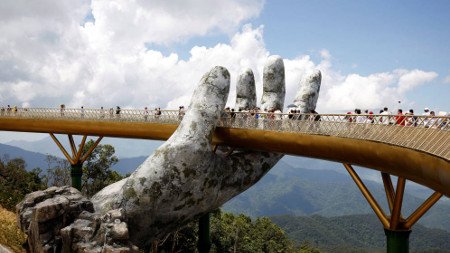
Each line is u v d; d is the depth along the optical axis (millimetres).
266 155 29828
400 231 17391
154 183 24312
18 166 66625
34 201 23766
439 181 13695
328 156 20281
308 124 20953
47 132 37969
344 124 18922
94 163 61344
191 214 26094
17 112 39062
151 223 24562
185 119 26312
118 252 19656
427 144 14031
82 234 20969
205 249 32469
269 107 31703
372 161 17688
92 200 24969
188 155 25031
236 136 25469
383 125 16719
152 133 31328
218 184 26562
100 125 34219
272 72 32281
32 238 22172
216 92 26688
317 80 32406
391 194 18047
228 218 76812
